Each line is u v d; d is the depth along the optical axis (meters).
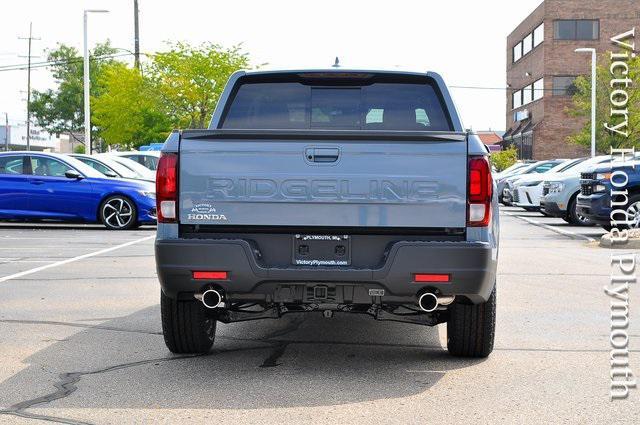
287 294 6.50
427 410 5.72
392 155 6.39
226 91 7.47
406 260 6.32
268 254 6.50
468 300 6.68
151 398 6.00
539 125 72.50
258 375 6.66
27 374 6.67
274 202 6.44
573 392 6.17
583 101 58.03
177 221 6.52
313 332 8.38
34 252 15.88
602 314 9.35
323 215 6.42
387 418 5.54
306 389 6.24
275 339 8.05
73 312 9.41
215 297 6.49
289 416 5.58
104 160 23.48
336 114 7.50
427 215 6.39
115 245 17.31
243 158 6.46
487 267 6.38
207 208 6.48
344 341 7.96
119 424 5.41
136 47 60.19
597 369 6.86
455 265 6.32
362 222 6.41
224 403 5.88
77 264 13.93
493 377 6.60
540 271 13.11
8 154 21.70
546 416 5.58
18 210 21.44
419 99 7.47
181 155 6.50
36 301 10.16
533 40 76.94
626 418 5.54
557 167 28.42
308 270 6.35
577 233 20.83
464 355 7.25
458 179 6.39
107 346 7.68
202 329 7.18
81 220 21.45
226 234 6.53
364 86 7.50
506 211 32.78
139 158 28.31
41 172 21.56
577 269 13.36
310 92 7.51
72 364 6.99
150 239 18.75
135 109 57.38
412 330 8.51
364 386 6.33
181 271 6.43
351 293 6.49
